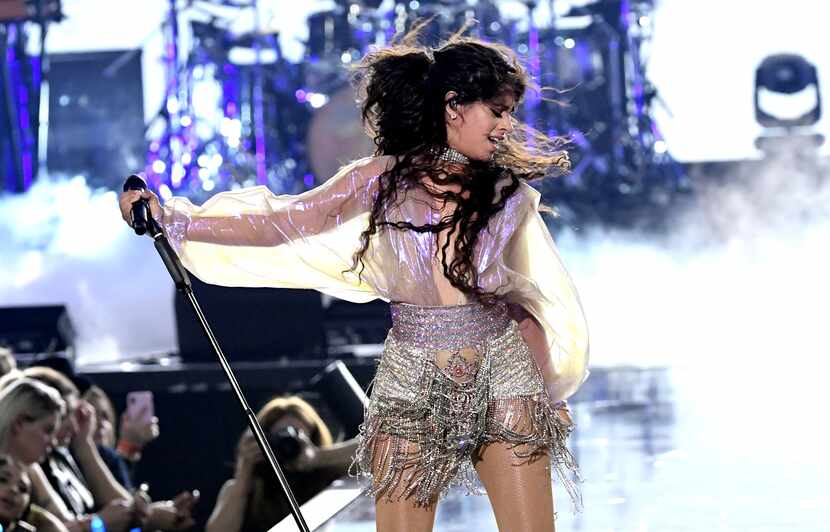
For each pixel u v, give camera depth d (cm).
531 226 839
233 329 2755
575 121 4578
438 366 810
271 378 2255
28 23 4691
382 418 816
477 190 811
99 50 4794
